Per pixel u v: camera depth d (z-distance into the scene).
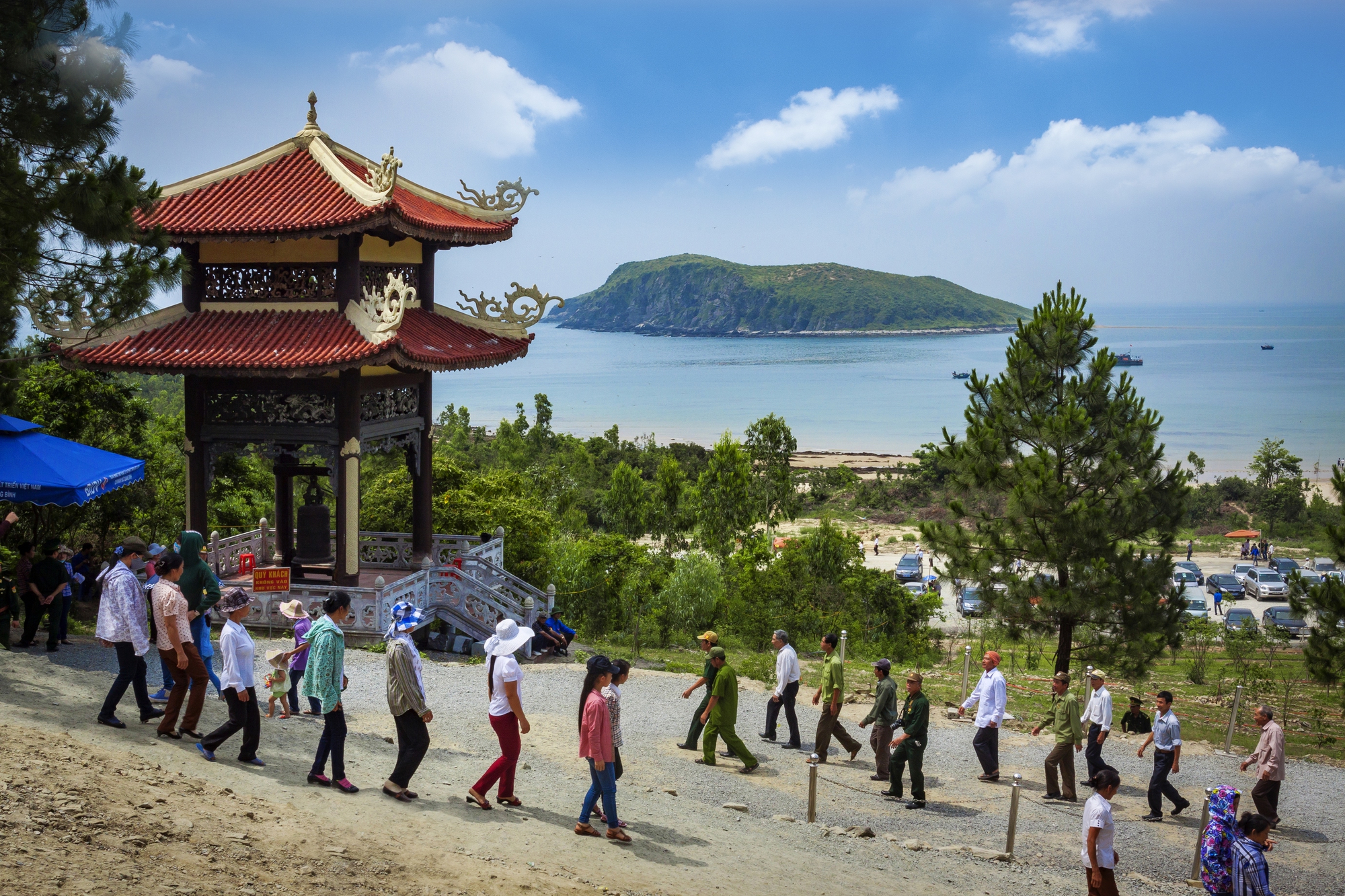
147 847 8.05
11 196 15.02
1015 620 24.42
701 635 17.20
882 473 155.50
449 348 23.19
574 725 17.72
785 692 18.16
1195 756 20.66
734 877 10.68
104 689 14.66
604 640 36.00
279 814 9.70
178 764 10.79
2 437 17.86
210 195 22.16
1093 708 16.55
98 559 29.28
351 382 21.55
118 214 15.89
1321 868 14.70
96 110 15.54
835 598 42.47
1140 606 23.20
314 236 20.77
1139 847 14.82
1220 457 182.00
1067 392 24.67
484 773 12.75
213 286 22.30
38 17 15.02
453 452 69.94
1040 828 15.06
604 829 11.57
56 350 20.50
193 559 12.67
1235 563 85.38
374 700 17.50
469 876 8.98
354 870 8.59
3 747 9.71
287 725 14.49
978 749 17.36
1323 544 92.62
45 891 6.78
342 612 11.27
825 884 11.04
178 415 36.72
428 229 22.59
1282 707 27.98
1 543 27.25
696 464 127.75
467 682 20.14
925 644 40.41
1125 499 24.00
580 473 102.50
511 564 35.12
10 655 16.20
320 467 24.02
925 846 13.50
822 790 15.85
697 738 17.44
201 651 12.78
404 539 26.38
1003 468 24.94
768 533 82.19
